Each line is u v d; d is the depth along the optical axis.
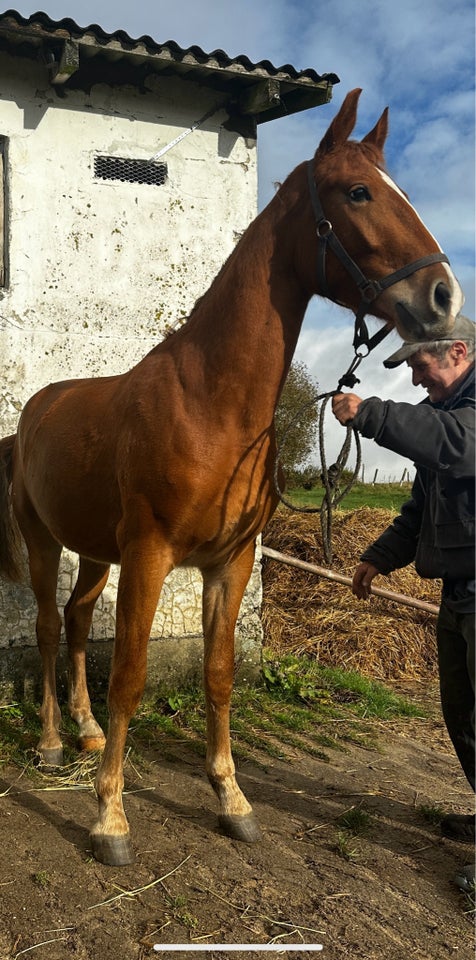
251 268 2.48
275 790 3.19
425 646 5.62
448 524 2.42
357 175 2.33
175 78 4.32
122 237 4.27
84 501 2.90
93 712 3.96
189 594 4.36
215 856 2.58
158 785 3.17
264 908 2.28
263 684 4.51
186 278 4.42
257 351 2.43
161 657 4.25
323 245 2.36
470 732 2.68
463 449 2.26
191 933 2.14
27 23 3.65
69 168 4.14
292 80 4.17
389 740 3.93
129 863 2.50
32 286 4.08
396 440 2.30
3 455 3.73
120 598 2.53
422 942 2.14
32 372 4.11
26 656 4.07
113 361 4.27
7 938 2.09
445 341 2.37
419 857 2.65
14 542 3.70
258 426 2.47
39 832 2.71
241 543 2.65
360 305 2.35
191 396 2.45
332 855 2.64
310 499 11.88
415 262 2.24
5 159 4.05
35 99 4.05
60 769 3.28
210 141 4.43
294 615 5.78
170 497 2.43
